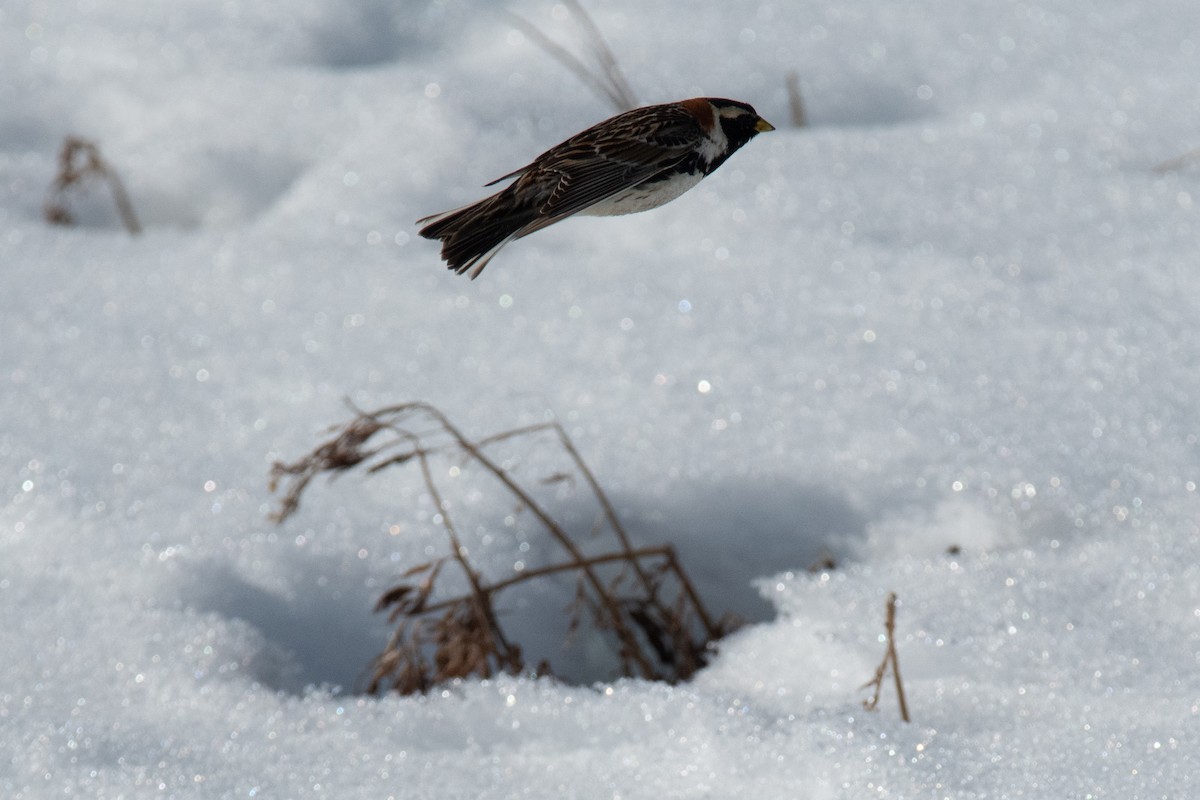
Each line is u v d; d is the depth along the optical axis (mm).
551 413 13828
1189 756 8961
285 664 11172
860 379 14117
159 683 10523
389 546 12273
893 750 9172
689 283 16109
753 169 18359
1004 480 12547
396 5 23344
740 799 9008
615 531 12672
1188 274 15516
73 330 15539
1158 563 11258
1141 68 20234
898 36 21391
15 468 13016
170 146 19797
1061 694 9836
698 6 22547
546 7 22938
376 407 14023
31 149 20203
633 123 8109
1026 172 17891
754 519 12805
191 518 12422
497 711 10281
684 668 11328
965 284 15688
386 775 9508
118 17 22969
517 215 7863
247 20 22781
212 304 16094
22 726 9906
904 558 11672
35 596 11461
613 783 9297
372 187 18688
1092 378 13883
